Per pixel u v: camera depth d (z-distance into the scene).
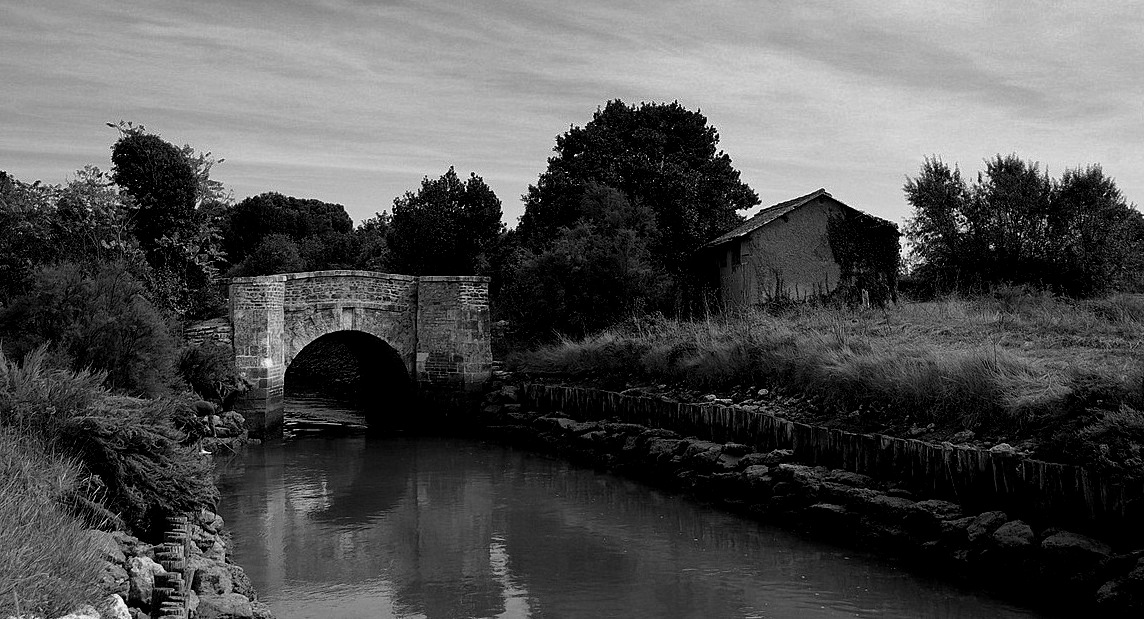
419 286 30.41
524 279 32.38
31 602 6.64
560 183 41.00
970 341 17.62
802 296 30.27
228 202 32.19
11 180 23.94
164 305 26.81
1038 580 11.05
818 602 11.68
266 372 26.95
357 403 37.53
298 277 28.66
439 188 41.84
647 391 22.44
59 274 16.98
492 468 22.28
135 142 29.08
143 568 8.62
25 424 10.48
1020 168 28.38
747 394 19.22
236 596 9.73
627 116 45.47
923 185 29.78
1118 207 27.20
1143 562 9.84
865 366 16.33
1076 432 11.50
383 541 15.58
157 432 11.59
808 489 15.01
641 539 15.18
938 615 10.96
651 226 35.56
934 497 13.19
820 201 31.08
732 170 46.12
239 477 21.27
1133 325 17.62
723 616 11.34
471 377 30.05
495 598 12.48
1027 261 27.33
